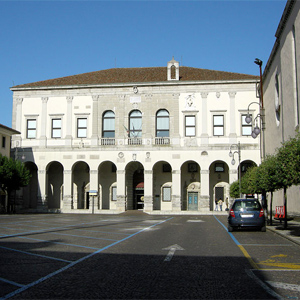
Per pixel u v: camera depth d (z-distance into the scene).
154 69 57.84
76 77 56.12
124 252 13.95
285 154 18.70
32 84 54.91
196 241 17.69
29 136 53.19
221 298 7.70
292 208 32.38
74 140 52.06
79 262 11.75
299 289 8.46
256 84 50.03
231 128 49.88
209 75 53.09
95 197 51.00
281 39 34.88
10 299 7.60
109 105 52.12
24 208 54.00
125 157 50.75
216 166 52.34
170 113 51.03
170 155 50.16
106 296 7.83
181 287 8.58
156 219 36.78
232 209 22.50
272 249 14.98
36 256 12.96
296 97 30.02
